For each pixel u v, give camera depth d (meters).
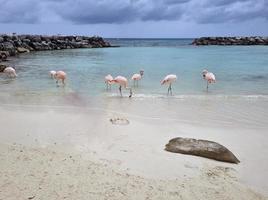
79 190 5.95
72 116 11.44
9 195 5.64
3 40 51.22
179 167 7.38
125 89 17.41
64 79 18.53
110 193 5.92
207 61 35.06
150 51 58.69
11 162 7.06
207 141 8.40
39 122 10.62
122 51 58.28
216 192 6.25
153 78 21.48
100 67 28.17
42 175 6.48
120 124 10.53
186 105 13.59
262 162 7.82
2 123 10.45
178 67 28.16
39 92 16.14
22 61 34.31
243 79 21.22
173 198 5.91
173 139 8.77
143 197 5.86
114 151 8.23
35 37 63.12
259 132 10.07
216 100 14.62
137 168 7.24
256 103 14.06
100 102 13.99
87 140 8.98
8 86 17.84
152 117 11.55
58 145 8.52
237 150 8.55
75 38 75.62
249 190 6.43
